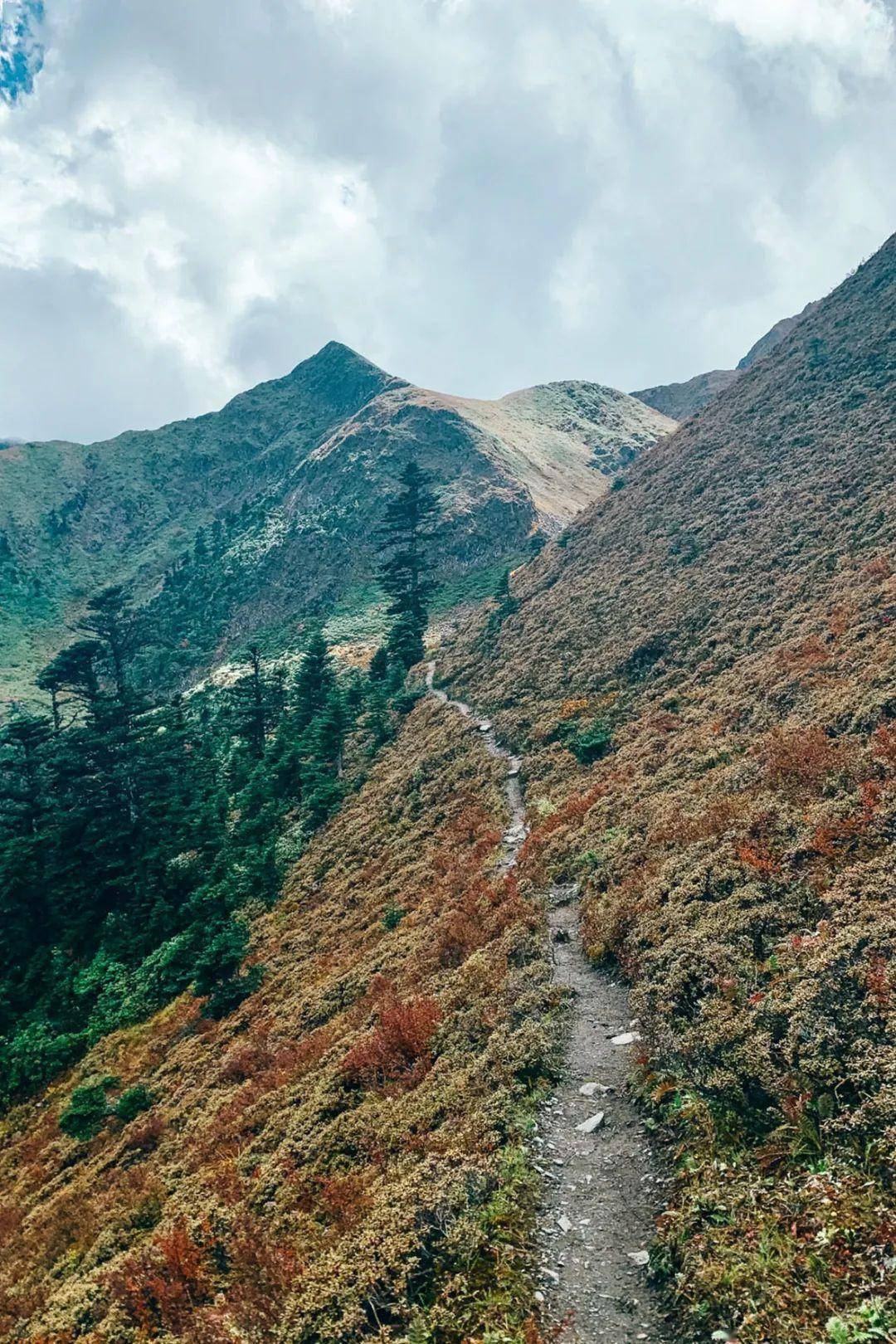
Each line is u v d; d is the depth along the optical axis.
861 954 9.41
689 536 43.72
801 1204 6.58
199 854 42.91
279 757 52.47
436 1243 7.36
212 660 108.44
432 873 26.80
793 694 21.84
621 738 28.38
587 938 15.56
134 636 77.44
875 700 17.05
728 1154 7.80
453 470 130.88
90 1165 20.39
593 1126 9.41
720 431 54.97
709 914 12.78
